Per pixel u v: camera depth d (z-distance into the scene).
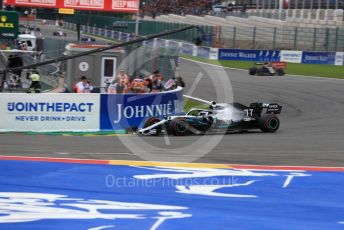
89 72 79.94
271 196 26.61
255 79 121.81
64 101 56.22
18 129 55.69
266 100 89.31
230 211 23.81
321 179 30.69
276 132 57.12
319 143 48.03
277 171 33.03
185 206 24.53
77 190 27.16
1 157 36.34
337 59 156.62
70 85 80.00
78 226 21.42
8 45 108.44
